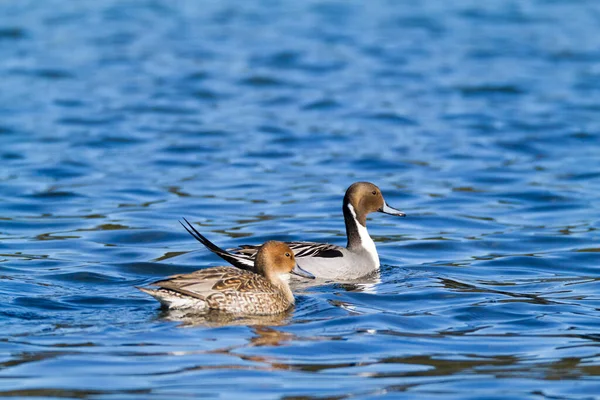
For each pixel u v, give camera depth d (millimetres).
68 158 22797
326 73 34125
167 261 15039
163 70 34062
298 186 20719
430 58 36438
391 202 19625
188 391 9227
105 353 10258
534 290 13570
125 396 9055
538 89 31391
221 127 26516
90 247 15852
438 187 20812
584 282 14062
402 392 9336
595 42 38781
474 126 26703
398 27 42219
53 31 40250
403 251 16141
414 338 11109
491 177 21609
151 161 22812
